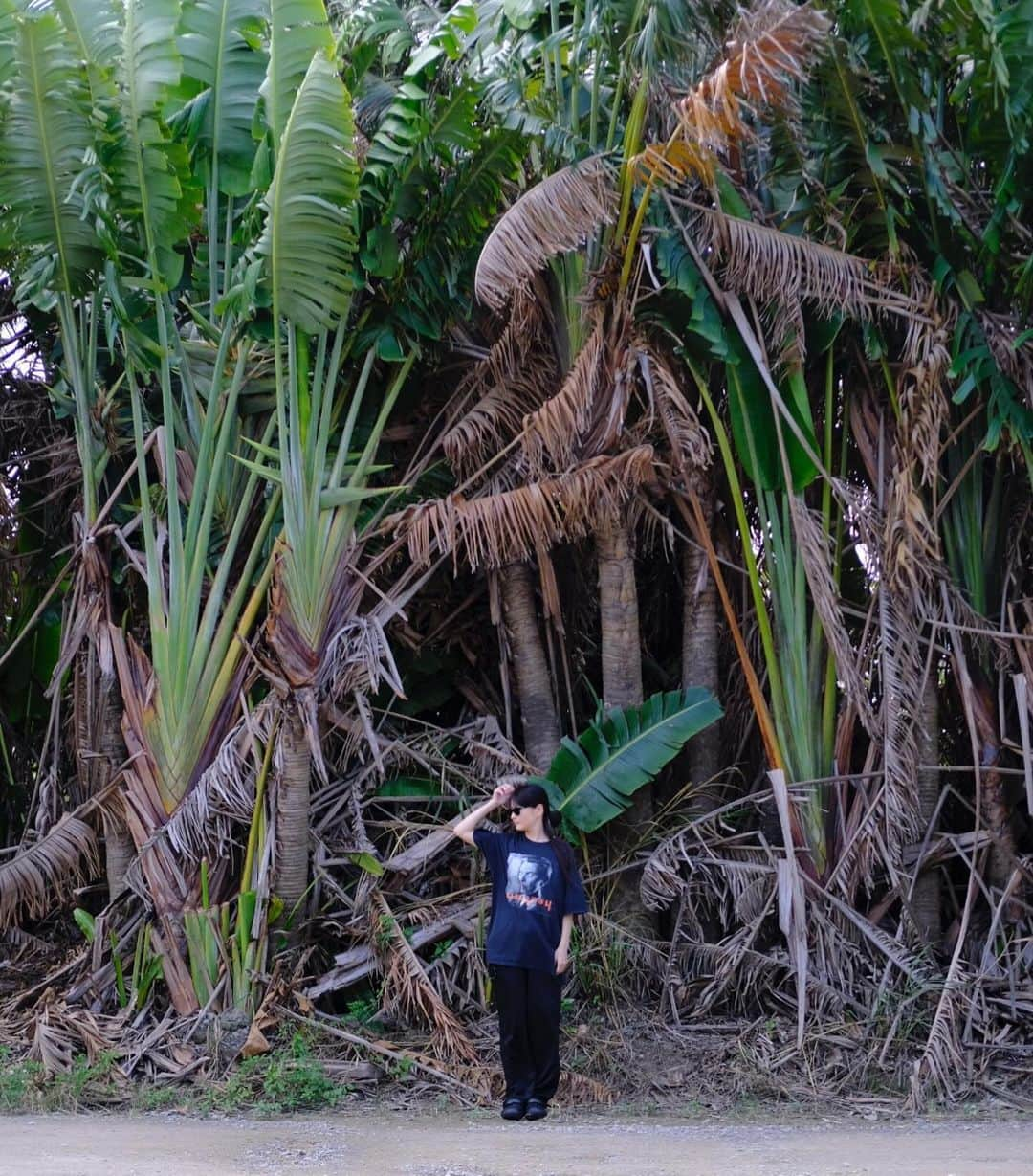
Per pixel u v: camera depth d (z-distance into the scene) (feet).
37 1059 22.30
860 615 26.55
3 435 31.83
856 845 25.13
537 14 26.71
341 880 26.55
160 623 24.76
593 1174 15.98
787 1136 19.29
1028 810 26.13
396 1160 17.02
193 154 25.29
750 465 26.25
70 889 27.35
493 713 29.89
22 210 24.23
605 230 25.72
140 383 28.35
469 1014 24.31
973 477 27.12
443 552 24.80
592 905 26.55
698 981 25.67
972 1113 21.30
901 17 23.86
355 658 24.58
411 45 27.17
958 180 26.63
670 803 27.48
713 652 28.12
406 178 24.73
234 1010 23.58
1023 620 26.81
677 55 23.49
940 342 25.04
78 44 23.86
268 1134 18.90
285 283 23.89
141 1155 17.11
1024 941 25.16
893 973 24.82
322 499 24.67
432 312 26.37
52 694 26.12
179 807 24.30
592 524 25.22
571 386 24.90
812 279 24.57
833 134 25.40
